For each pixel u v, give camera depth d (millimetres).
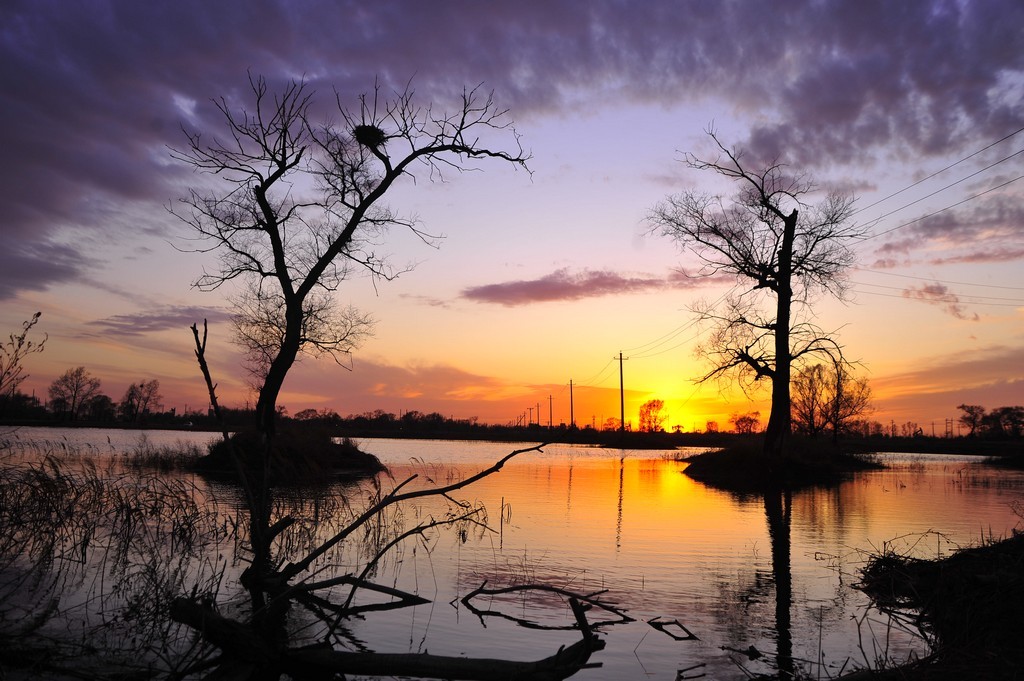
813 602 10000
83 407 82562
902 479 36281
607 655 7547
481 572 11453
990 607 8219
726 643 8039
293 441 29031
